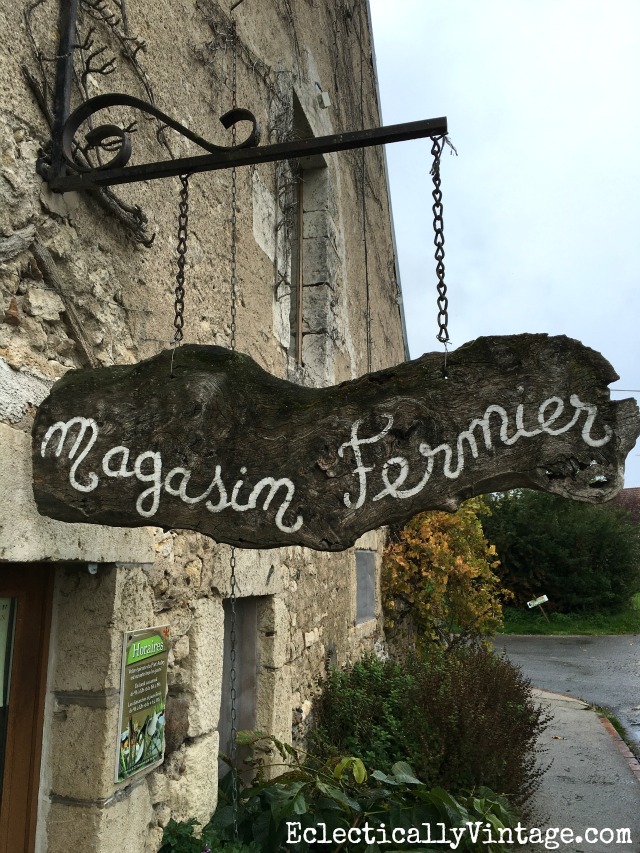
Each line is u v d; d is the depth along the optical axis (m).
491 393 1.59
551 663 12.35
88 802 2.20
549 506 20.66
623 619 18.95
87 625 2.31
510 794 4.29
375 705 5.06
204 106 3.45
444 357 1.65
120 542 2.37
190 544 3.02
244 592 3.54
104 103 2.17
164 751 2.67
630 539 20.34
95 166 2.41
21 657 2.22
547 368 1.57
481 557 9.35
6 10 2.01
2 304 1.94
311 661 4.91
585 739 6.88
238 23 4.05
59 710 2.29
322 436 1.68
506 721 4.88
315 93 5.71
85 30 2.42
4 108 1.97
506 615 19.38
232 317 3.39
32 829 2.19
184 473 1.74
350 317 6.70
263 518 1.68
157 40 3.00
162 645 2.65
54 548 2.02
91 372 1.88
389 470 1.62
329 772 3.58
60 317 2.22
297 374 4.77
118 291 2.54
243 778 3.79
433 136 1.90
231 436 1.73
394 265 9.81
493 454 1.56
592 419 1.51
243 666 3.98
